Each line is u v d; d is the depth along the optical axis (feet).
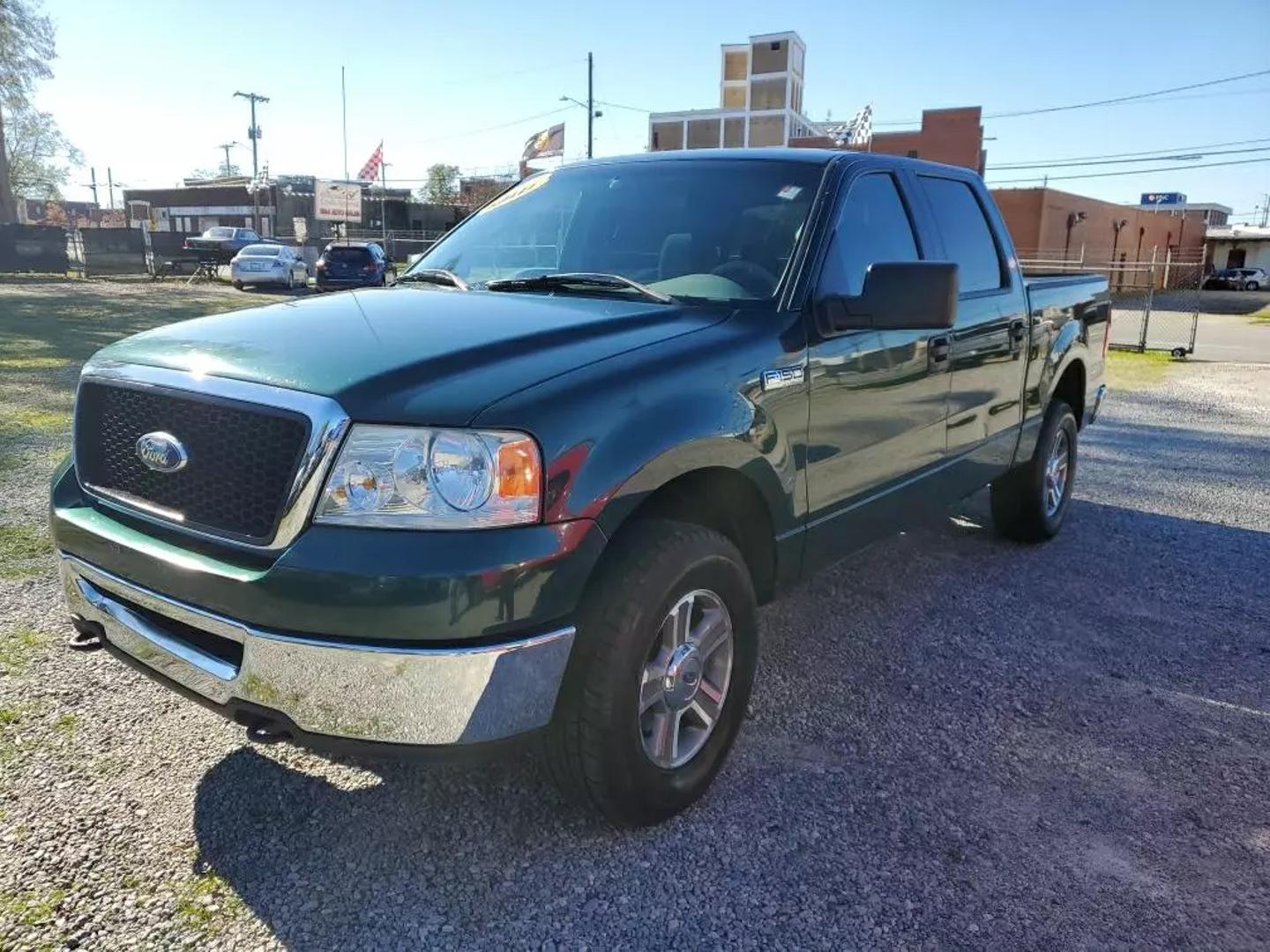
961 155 147.64
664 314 9.96
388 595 7.13
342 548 7.24
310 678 7.38
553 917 7.91
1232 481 25.08
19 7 122.01
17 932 7.42
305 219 179.52
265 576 7.41
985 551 18.29
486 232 13.32
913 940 7.77
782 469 10.00
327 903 7.96
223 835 8.77
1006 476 17.87
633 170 13.10
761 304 10.44
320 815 9.14
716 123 231.30
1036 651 13.66
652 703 8.84
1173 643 14.06
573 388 8.05
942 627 14.44
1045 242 128.06
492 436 7.44
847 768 10.36
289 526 7.43
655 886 8.32
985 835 9.21
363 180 181.06
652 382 8.56
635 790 8.64
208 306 64.44
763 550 10.46
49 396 28.94
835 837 9.09
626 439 8.10
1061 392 18.97
